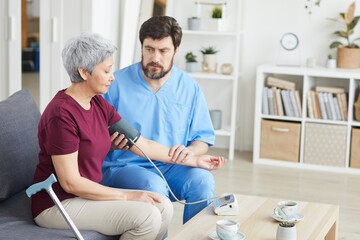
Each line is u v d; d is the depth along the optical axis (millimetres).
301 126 4496
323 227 2127
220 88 5051
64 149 2049
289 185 4070
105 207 2113
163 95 2727
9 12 3832
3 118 2340
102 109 2303
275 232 2061
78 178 2080
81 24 3805
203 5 4859
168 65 2631
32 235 2002
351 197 3832
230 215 2230
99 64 2119
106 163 2693
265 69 4512
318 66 4656
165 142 2736
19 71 3896
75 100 2141
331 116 4438
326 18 4676
